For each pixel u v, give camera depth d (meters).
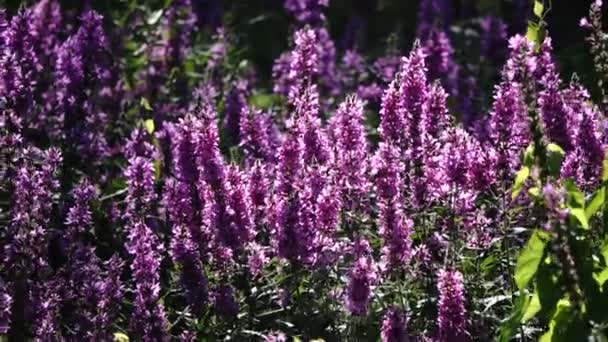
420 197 9.84
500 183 9.61
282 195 9.79
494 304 9.73
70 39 13.27
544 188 8.02
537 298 8.36
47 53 13.52
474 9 19.02
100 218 11.54
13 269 10.01
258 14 20.59
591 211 8.41
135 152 11.94
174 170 11.66
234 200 9.79
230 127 13.35
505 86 9.54
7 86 11.12
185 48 15.87
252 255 9.88
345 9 22.25
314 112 10.32
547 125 9.38
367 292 9.06
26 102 11.27
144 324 9.48
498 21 16.00
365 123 15.34
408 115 10.02
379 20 22.03
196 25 17.95
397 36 16.45
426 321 9.52
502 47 15.94
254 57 20.11
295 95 11.34
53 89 13.19
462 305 8.80
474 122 13.59
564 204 8.05
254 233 9.85
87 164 12.52
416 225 10.16
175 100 14.91
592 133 9.32
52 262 11.12
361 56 17.45
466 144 9.65
